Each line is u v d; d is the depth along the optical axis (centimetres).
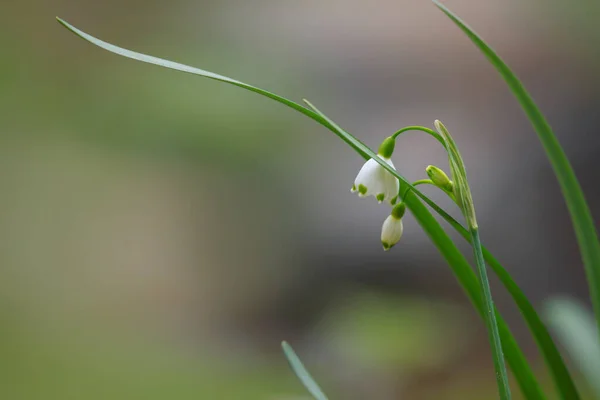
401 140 196
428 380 131
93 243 192
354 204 193
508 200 185
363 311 141
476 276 77
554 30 206
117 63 228
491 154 191
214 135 204
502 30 212
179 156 206
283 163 203
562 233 180
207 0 239
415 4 223
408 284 181
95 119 211
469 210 72
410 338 133
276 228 197
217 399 128
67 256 186
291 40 225
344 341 136
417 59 213
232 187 204
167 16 240
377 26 221
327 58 220
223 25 234
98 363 139
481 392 133
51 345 144
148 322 171
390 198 75
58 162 202
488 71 208
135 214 200
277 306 187
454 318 154
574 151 188
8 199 193
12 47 228
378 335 133
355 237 190
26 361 135
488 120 199
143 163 206
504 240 182
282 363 151
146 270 190
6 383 126
